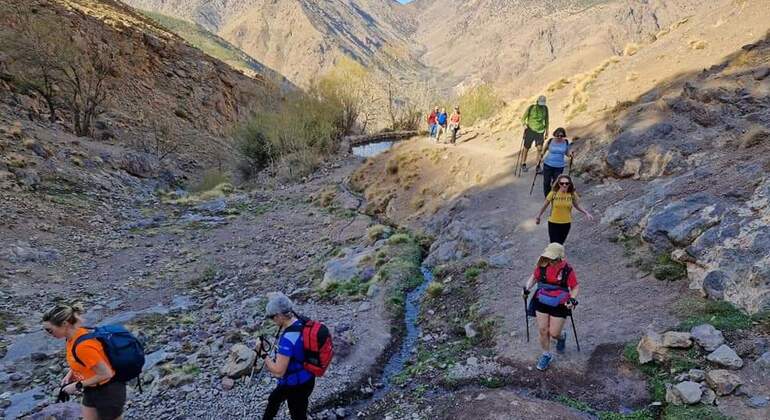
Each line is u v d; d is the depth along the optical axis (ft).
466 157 60.23
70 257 51.21
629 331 23.91
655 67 58.44
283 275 45.57
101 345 16.29
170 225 66.90
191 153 128.16
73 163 78.48
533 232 38.47
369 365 26.48
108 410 16.57
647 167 38.96
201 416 23.36
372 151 129.29
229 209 75.25
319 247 52.03
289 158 104.27
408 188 63.05
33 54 100.32
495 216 43.19
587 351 23.34
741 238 25.03
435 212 52.49
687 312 23.82
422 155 68.39
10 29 104.12
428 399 22.65
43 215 58.54
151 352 31.37
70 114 109.70
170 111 147.33
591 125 52.85
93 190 73.31
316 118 119.03
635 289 27.25
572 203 29.84
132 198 77.30
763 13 54.85
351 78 144.66
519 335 25.81
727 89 40.83
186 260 52.54
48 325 16.15
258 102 138.41
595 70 68.39
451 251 40.93
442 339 28.96
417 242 47.19
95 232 59.72
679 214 29.27
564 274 21.81
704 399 18.70
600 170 43.06
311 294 38.65
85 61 127.95
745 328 21.47
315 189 81.82
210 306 39.88
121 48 147.84
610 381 21.43
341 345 27.84
